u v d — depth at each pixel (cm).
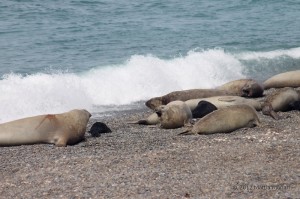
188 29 8031
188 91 4909
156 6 9744
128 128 4150
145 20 8538
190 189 2611
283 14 9481
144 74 5662
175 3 10094
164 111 4078
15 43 6838
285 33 7988
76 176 2861
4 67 5719
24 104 4703
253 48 7044
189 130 3819
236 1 10506
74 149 3488
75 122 3706
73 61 6044
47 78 5219
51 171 2966
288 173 2798
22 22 8038
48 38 7150
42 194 2617
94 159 3155
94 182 2755
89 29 7775
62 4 9381
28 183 2784
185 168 2930
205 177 2772
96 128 3925
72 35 7362
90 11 9025
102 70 5616
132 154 3266
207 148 3306
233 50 6881
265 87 5597
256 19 9006
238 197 2491
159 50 6675
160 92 5453
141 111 4816
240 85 5175
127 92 5325
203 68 6112
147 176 2811
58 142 3594
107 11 9106
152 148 3422
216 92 4981
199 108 4341
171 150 3275
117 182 2736
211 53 6525
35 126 3653
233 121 3825
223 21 8762
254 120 3916
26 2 9344
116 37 7344
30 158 3284
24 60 6044
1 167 3086
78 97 5003
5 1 9294
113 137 3816
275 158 3056
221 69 6219
